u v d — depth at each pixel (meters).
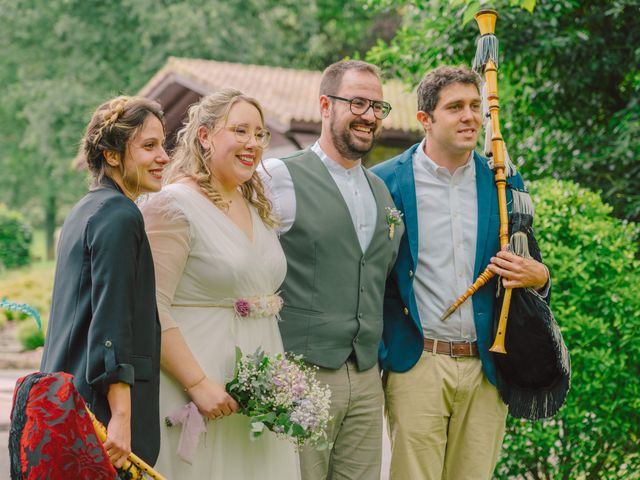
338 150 3.46
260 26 24.84
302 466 3.32
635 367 4.90
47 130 24.22
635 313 4.76
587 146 6.56
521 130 6.77
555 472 4.85
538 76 6.59
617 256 4.85
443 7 6.42
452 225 3.61
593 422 4.77
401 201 3.63
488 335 3.59
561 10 6.39
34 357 11.73
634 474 4.99
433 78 3.60
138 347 2.63
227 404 2.89
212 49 23.55
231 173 3.04
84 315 2.58
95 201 2.65
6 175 27.97
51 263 26.53
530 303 3.54
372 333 3.43
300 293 3.35
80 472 2.31
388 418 3.70
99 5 24.67
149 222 2.92
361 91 3.40
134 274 2.59
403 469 3.58
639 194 6.32
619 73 6.42
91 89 24.27
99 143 2.72
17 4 25.25
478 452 3.63
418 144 3.77
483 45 3.77
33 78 25.47
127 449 2.54
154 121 2.77
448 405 3.61
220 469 2.96
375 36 27.33
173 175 3.11
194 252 2.96
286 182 3.41
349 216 3.41
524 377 3.61
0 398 8.64
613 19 6.40
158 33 23.55
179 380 2.88
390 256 3.51
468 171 3.67
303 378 2.92
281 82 13.94
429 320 3.58
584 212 5.05
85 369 2.56
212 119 3.04
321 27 27.61
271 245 3.15
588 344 4.77
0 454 6.10
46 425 2.30
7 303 2.76
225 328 3.00
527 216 3.63
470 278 3.60
